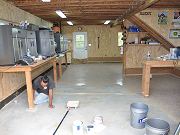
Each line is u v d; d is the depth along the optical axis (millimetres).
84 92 5020
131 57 7426
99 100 4332
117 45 11844
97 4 5117
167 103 4078
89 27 11695
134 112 2896
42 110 3742
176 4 5707
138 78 6809
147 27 6824
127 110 3695
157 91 5039
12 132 2895
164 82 6090
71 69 9211
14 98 4594
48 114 3539
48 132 2869
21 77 5176
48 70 8453
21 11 5664
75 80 6586
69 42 11750
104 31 11742
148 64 4406
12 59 3652
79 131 2738
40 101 4094
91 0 4684
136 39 7258
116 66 10047
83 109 3770
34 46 5109
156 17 6605
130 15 6266
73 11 6328
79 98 4496
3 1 4352
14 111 3729
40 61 4434
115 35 11750
